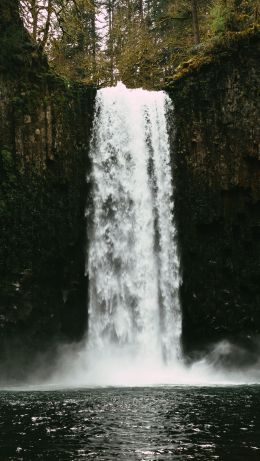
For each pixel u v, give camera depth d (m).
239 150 28.92
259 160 28.70
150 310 27.92
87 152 28.27
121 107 29.30
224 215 28.89
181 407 15.27
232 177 28.84
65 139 27.59
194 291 28.72
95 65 40.16
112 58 41.12
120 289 27.75
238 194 29.05
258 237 28.97
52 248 26.56
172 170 29.28
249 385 23.23
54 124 27.33
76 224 27.38
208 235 29.17
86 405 15.90
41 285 26.20
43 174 26.78
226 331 28.64
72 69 38.75
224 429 12.03
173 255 28.70
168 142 29.47
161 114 29.67
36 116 26.86
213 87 29.38
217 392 19.59
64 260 26.91
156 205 28.91
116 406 15.58
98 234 27.83
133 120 29.39
